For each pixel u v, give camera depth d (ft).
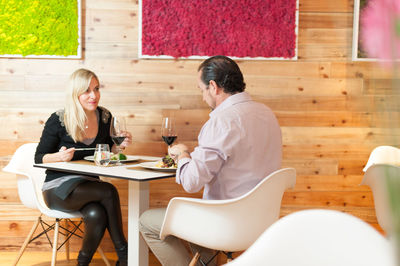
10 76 9.68
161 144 9.98
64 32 9.57
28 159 8.46
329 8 9.99
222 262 9.23
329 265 1.82
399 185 0.98
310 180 10.25
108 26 9.75
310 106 10.13
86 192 7.26
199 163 5.30
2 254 9.68
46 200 7.64
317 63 10.07
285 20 9.85
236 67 5.87
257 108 5.58
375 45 0.86
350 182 10.30
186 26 9.77
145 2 9.64
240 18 9.80
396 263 0.99
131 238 6.89
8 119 9.73
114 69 9.82
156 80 9.90
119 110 9.89
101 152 6.84
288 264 1.87
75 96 7.89
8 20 9.47
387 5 0.84
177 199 5.32
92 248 7.25
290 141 10.16
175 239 6.30
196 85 9.94
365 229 1.80
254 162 5.43
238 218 5.18
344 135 10.22
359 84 10.13
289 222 1.90
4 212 9.83
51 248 9.91
